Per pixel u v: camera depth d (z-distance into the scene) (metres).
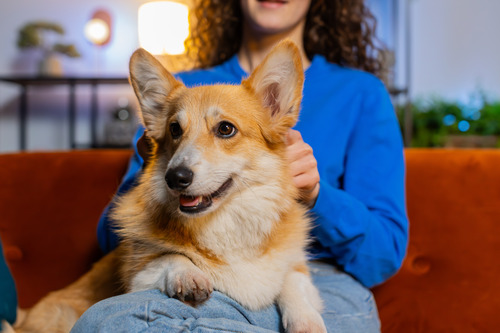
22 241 2.00
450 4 6.82
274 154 1.41
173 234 1.29
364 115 1.72
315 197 1.48
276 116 1.42
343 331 1.36
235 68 1.96
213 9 2.28
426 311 1.80
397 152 1.70
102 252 2.01
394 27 5.79
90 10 5.55
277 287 1.30
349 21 2.12
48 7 5.50
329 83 1.80
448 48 6.88
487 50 6.91
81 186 2.05
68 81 4.84
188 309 1.06
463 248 1.81
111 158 2.11
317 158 1.65
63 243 2.01
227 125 1.34
